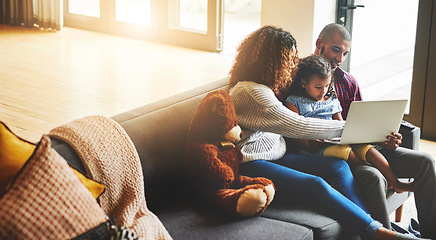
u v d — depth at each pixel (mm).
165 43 6695
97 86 4895
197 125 2070
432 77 3967
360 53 4531
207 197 2041
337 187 2293
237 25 6355
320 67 2387
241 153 2162
